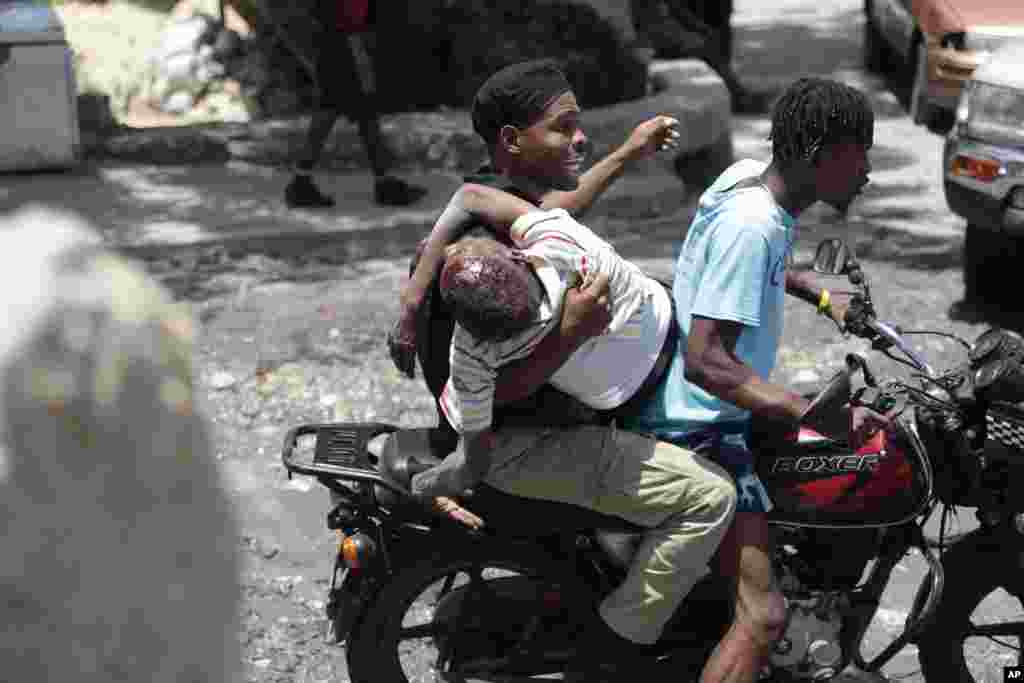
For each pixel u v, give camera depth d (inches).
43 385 36.4
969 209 276.2
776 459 138.2
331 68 355.9
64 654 37.6
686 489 130.2
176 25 514.0
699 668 144.6
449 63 422.0
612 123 382.0
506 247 126.3
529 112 128.6
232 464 222.2
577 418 133.7
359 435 146.9
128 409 37.6
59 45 390.6
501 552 140.3
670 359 133.9
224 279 308.2
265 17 474.9
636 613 135.0
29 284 36.8
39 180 392.8
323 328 272.2
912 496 137.9
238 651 41.6
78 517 37.2
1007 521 143.7
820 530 141.9
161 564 38.6
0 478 36.5
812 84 127.7
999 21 393.4
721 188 131.5
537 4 408.8
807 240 346.6
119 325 37.6
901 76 520.7
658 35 496.4
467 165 394.3
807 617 142.1
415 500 136.5
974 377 139.3
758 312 127.0
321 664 166.2
